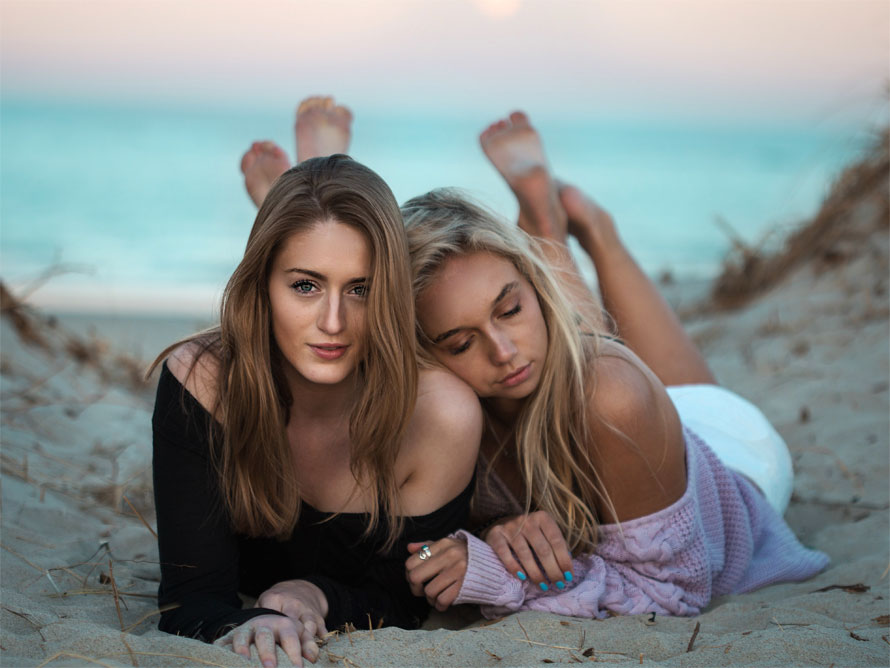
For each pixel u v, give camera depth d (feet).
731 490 8.84
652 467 7.75
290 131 129.80
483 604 7.69
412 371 6.69
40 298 33.86
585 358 7.76
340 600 7.27
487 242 7.26
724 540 8.71
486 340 7.32
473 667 6.35
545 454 7.87
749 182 93.45
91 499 10.53
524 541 7.70
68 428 12.79
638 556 7.82
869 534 9.67
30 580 7.89
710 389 10.87
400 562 7.73
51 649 6.01
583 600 7.56
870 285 17.71
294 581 7.28
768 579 8.85
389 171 101.81
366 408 6.76
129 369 17.11
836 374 14.69
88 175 79.56
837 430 12.64
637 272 12.07
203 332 7.37
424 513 7.58
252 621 6.45
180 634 6.79
